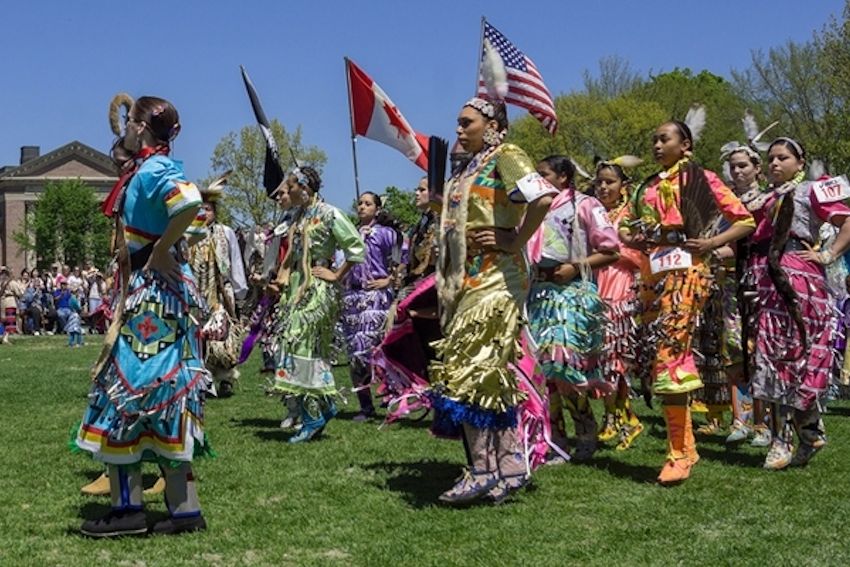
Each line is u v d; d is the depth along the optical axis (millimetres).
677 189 5355
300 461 5891
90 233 62000
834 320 5738
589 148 45062
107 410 4074
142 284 4070
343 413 8328
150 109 4145
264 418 7902
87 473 5566
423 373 5457
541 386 4918
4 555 3930
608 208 6680
